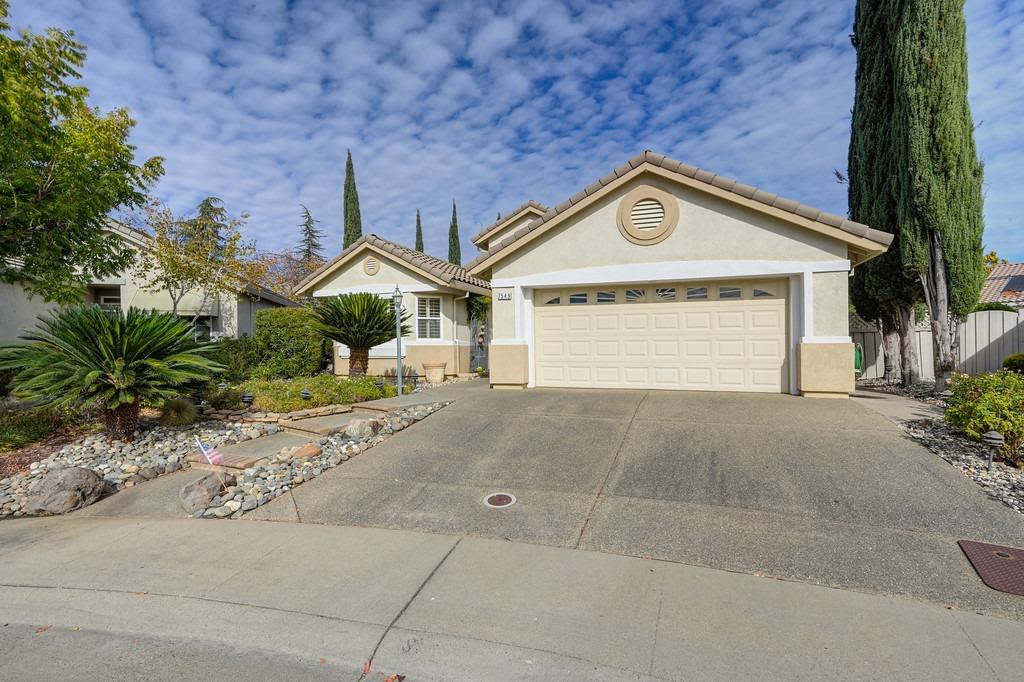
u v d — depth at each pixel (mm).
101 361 7688
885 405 8797
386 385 12492
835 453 6176
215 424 9055
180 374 7863
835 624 3221
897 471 5602
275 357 15883
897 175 10641
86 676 2980
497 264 11516
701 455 6348
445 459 6793
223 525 5160
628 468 6133
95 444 7859
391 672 2971
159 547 4633
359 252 17141
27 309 15789
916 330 13547
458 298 17703
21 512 5707
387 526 5000
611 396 9773
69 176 9555
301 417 9367
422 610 3502
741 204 9570
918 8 9820
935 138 9789
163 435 8422
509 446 7125
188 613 3582
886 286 11391
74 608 3695
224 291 20016
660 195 10312
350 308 12969
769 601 3494
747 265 9742
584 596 3617
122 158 11578
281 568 4168
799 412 8031
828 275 9250
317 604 3615
